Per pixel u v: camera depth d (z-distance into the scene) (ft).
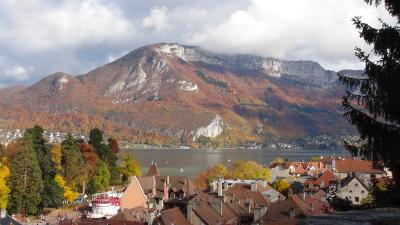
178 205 290.56
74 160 414.62
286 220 195.83
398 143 71.26
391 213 46.44
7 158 362.74
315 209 239.50
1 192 310.04
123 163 530.68
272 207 233.14
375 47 74.69
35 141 367.25
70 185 409.49
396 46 73.51
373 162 76.43
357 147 76.64
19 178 326.03
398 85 72.23
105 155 499.10
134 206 318.65
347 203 91.09
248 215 260.21
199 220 229.04
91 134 502.79
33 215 337.93
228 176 492.54
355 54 76.59
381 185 93.09
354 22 76.64
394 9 74.13
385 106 72.84
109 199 311.06
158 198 324.19
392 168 74.13
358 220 44.75
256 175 492.13
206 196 273.54
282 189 412.36
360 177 326.24
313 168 545.85
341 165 457.68
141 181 358.64
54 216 334.03
